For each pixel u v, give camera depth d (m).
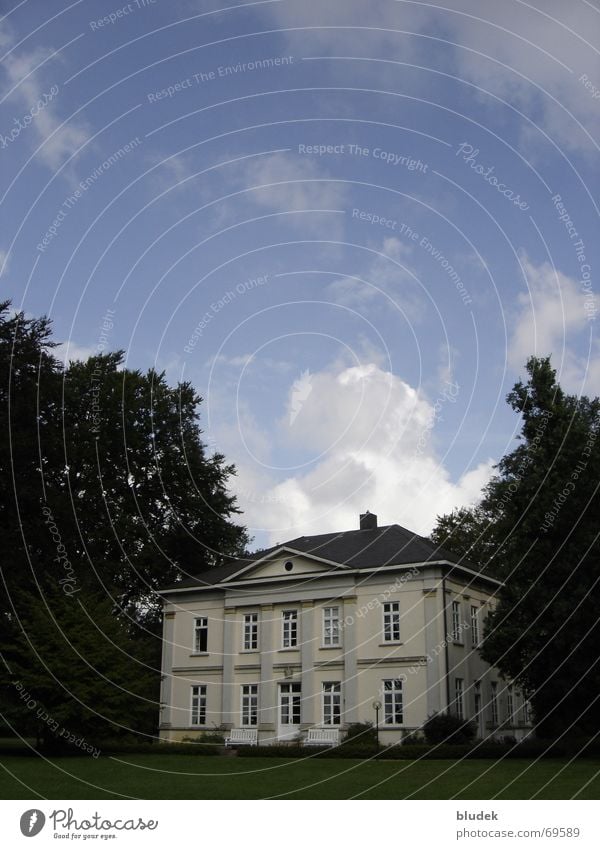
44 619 33.84
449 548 49.16
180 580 47.06
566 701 31.22
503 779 23.14
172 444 48.22
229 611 41.88
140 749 37.91
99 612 35.88
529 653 31.16
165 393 49.00
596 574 30.38
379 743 35.69
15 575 34.72
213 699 41.19
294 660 39.34
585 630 29.94
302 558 40.28
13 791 20.97
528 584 31.61
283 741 38.53
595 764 27.58
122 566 44.38
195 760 32.53
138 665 36.44
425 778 23.94
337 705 37.81
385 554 38.94
